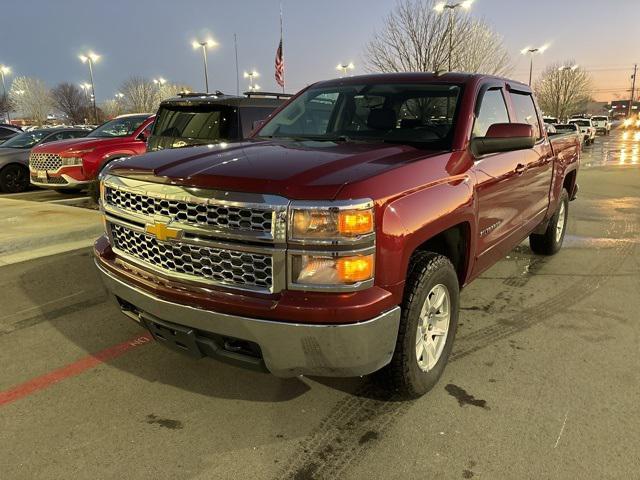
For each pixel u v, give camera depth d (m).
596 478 2.42
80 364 3.52
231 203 2.40
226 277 2.52
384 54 22.58
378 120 3.70
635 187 12.90
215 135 7.15
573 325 4.16
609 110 143.25
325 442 2.70
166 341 2.88
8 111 66.38
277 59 23.33
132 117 10.98
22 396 3.12
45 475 2.45
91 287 5.01
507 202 3.94
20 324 4.16
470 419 2.88
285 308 2.34
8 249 6.14
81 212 8.05
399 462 2.54
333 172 2.49
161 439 2.72
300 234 2.31
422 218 2.65
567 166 5.86
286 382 3.29
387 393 3.07
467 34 21.92
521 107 4.64
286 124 4.08
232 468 2.50
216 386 3.25
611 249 6.56
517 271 5.60
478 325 4.15
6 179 11.88
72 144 9.92
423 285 2.76
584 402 3.04
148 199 2.74
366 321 2.39
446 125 3.45
